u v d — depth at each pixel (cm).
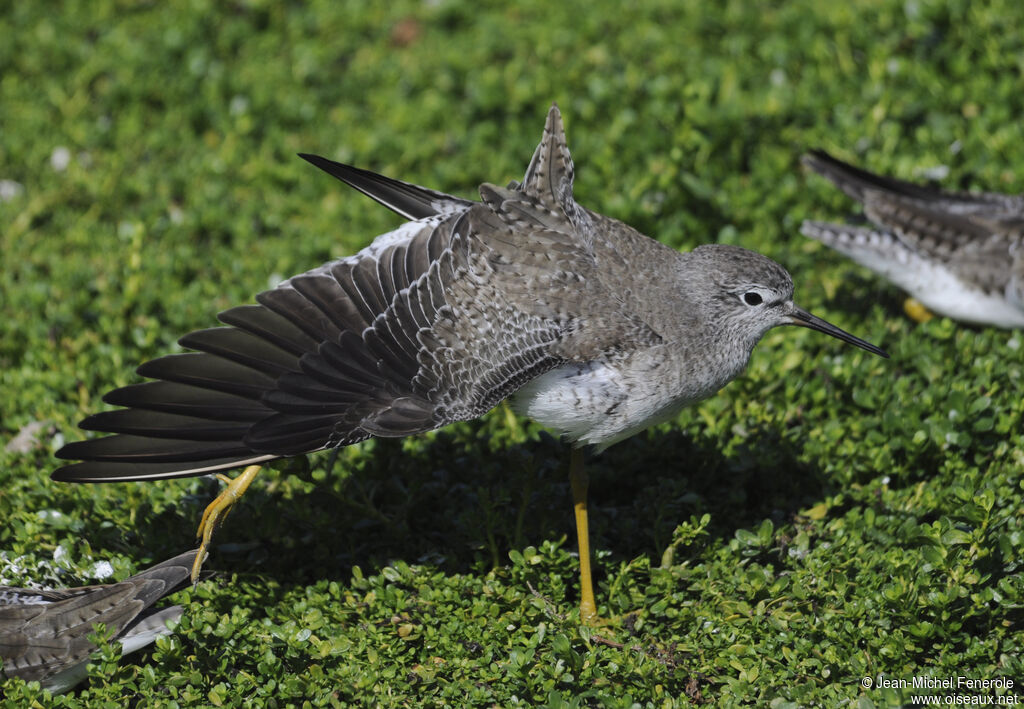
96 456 952
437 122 1794
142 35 1983
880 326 1412
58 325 1441
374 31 2019
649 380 1088
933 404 1240
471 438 1277
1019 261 1398
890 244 1453
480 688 1006
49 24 2000
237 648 1032
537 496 1205
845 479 1216
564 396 1074
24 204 1678
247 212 1644
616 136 1648
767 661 1026
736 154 1623
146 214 1642
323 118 1833
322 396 1003
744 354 1176
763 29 1880
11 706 983
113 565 1105
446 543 1184
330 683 1014
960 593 1023
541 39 1892
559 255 1091
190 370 985
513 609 1084
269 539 1179
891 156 1606
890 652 1003
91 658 1006
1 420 1334
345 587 1141
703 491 1238
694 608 1080
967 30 1734
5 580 1103
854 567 1108
